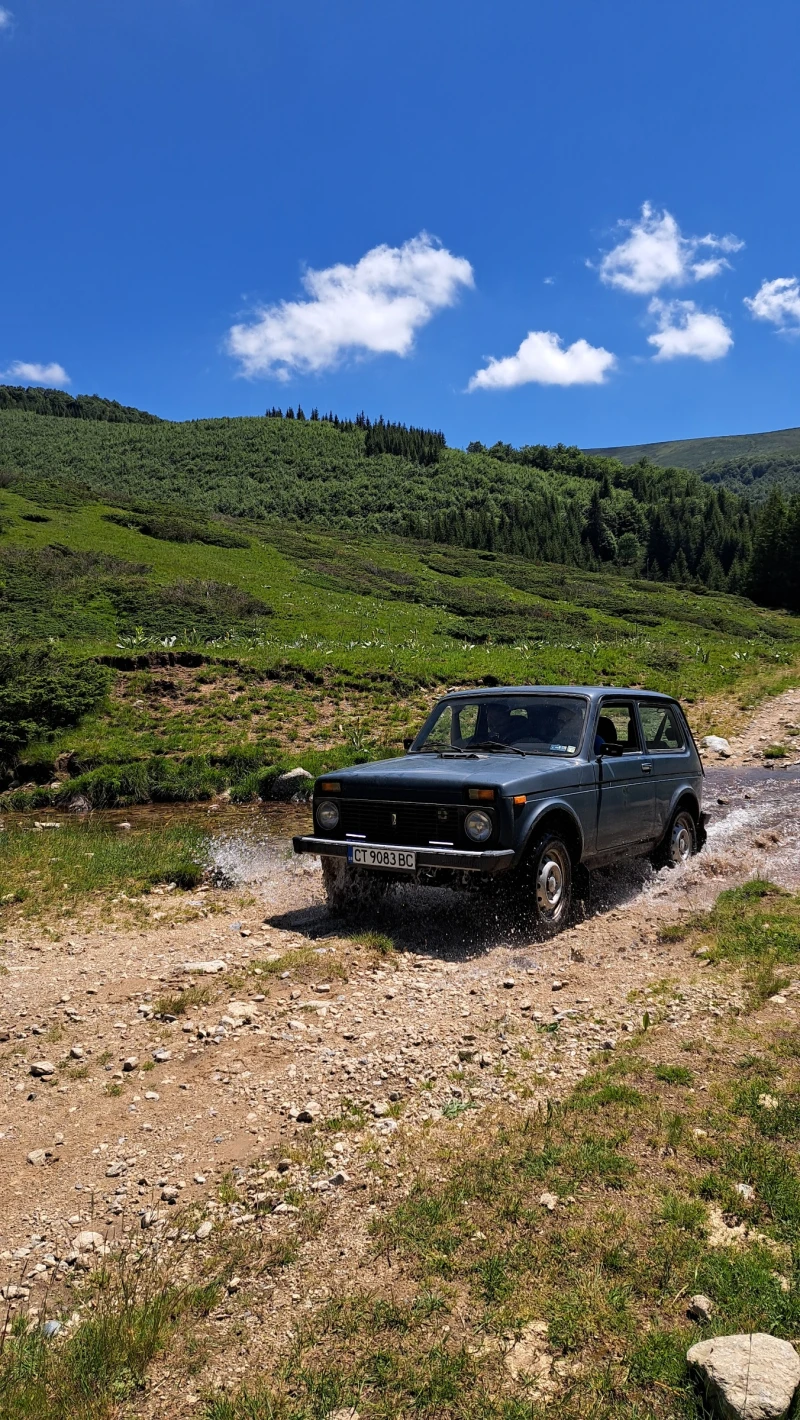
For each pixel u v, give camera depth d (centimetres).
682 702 2152
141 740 1597
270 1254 280
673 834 772
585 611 4572
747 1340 218
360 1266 270
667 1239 270
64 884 784
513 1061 411
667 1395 214
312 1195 312
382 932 628
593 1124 341
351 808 625
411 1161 329
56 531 4609
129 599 3130
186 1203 315
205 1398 223
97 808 1304
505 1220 286
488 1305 248
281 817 1180
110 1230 302
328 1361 231
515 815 567
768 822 965
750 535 13962
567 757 654
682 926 595
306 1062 423
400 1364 228
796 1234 270
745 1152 312
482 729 708
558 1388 218
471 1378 222
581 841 632
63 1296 269
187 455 18388
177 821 1162
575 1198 295
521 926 590
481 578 5891
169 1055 438
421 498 17062
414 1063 415
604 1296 247
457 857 557
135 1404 222
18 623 2642
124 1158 348
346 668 2338
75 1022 489
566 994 495
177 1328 248
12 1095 405
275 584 4144
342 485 17475
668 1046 407
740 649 3462
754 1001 451
